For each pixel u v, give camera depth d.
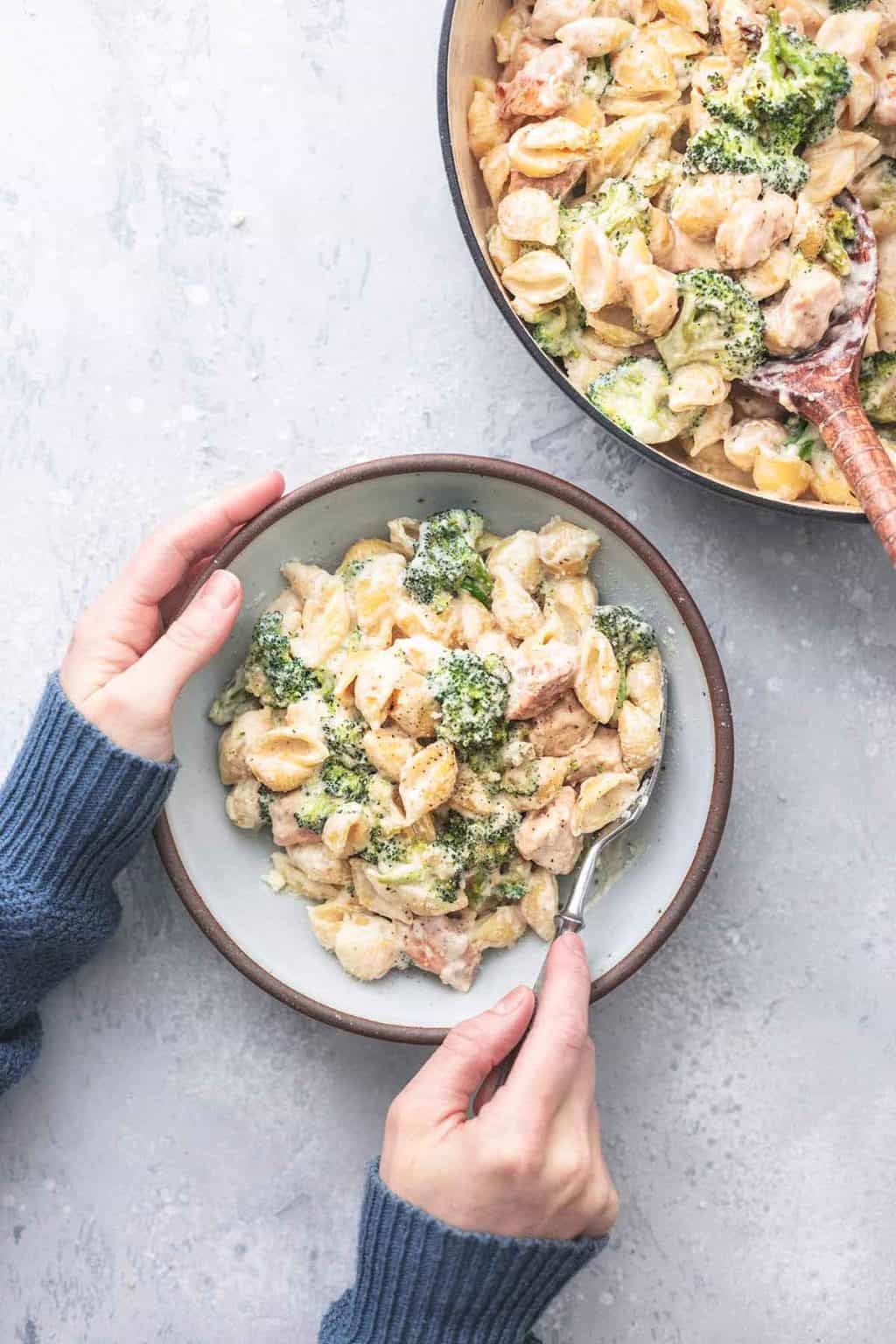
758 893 0.91
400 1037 0.83
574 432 0.91
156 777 0.82
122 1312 0.91
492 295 0.81
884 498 0.80
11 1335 0.91
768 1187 0.91
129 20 0.91
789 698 0.91
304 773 0.84
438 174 0.91
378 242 0.91
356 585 0.86
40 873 0.84
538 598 0.86
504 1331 0.80
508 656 0.84
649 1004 0.91
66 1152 0.91
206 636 0.81
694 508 0.91
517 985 0.86
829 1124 0.91
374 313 0.91
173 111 0.91
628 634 0.84
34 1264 0.91
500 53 0.86
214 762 0.87
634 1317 0.90
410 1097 0.80
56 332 0.91
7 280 0.91
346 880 0.86
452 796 0.84
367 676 0.83
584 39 0.83
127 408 0.91
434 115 0.91
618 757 0.84
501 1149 0.77
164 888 0.91
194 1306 0.91
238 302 0.91
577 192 0.85
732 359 0.82
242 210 0.91
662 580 0.83
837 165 0.83
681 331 0.82
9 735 0.91
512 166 0.84
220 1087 0.91
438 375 0.91
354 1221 0.91
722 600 0.91
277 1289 0.91
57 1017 0.91
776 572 0.91
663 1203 0.91
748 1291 0.90
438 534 0.85
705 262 0.83
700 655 0.83
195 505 0.91
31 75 0.91
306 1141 0.91
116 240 0.91
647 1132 0.91
